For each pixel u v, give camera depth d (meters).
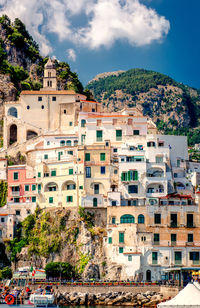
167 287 109.81
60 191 135.25
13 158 154.38
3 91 181.38
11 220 135.00
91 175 134.00
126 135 144.00
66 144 153.00
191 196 130.50
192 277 108.56
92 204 131.25
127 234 124.00
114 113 158.38
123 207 126.69
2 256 132.00
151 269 121.62
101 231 127.00
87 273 121.88
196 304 82.69
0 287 115.19
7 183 143.62
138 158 137.50
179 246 123.38
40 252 128.38
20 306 101.62
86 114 152.88
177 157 146.75
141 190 132.12
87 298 111.94
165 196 130.75
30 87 197.88
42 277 118.94
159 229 124.75
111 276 121.25
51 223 130.88
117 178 134.38
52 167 139.62
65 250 126.06
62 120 161.75
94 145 136.50
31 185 140.00
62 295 112.19
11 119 164.38
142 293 112.12
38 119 164.12
